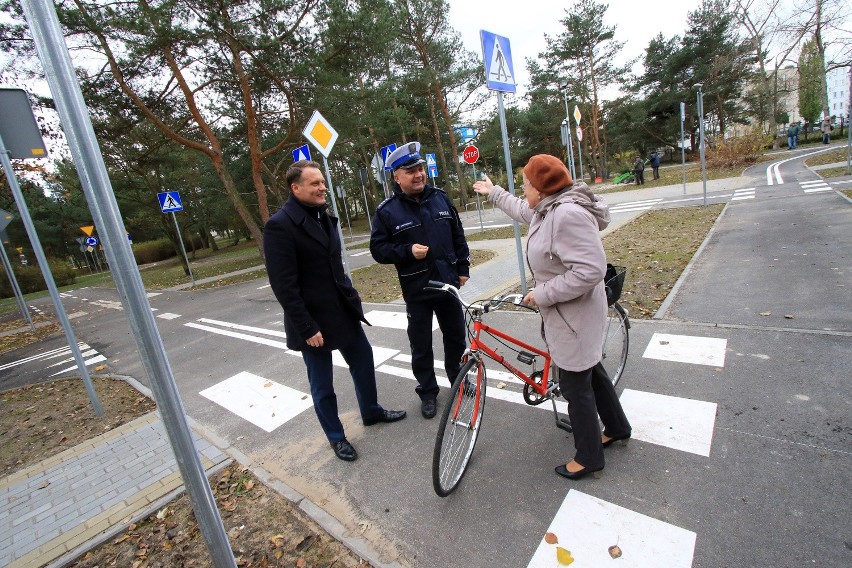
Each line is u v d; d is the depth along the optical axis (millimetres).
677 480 2434
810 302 4434
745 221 9172
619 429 2691
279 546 2469
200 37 10297
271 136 20031
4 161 4098
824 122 28203
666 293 5422
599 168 37156
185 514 2881
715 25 32938
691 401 3113
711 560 1948
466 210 29594
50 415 5008
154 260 45750
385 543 2354
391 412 3635
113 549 2662
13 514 3141
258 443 3623
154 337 1606
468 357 2740
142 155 15328
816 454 2449
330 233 3057
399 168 3242
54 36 1345
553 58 31531
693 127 39000
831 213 8445
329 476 3020
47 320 13734
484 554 2176
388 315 6785
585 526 2232
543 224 2285
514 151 39312
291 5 11125
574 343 2346
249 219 14453
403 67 23000
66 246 46375
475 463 2861
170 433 1693
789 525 2055
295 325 2859
